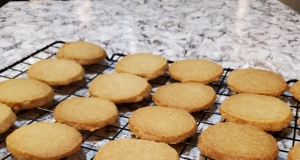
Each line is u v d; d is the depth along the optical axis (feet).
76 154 0.82
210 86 1.14
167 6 1.98
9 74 1.20
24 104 0.96
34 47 1.43
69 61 1.22
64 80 1.10
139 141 0.83
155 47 1.45
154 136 0.84
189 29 1.65
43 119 0.96
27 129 0.86
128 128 0.93
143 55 1.28
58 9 1.91
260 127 0.88
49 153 0.78
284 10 1.91
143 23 1.72
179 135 0.84
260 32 1.60
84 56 1.25
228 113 0.92
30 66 1.19
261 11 1.89
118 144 0.82
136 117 0.91
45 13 1.84
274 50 1.41
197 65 1.20
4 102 0.96
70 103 0.97
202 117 0.97
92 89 1.05
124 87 1.06
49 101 1.01
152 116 0.92
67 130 0.86
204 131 0.86
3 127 0.87
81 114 0.92
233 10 1.91
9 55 1.35
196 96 1.01
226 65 1.28
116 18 1.79
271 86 1.06
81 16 1.81
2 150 0.83
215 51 1.41
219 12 1.88
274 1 2.07
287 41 1.50
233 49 1.42
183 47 1.45
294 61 1.31
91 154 0.83
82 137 0.86
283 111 0.92
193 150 0.84
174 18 1.79
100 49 1.31
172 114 0.93
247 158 0.76
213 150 0.79
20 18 1.76
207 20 1.76
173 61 1.26
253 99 0.99
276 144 0.81
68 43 1.35
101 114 0.92
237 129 0.86
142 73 1.14
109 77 1.12
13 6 1.95
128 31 1.62
